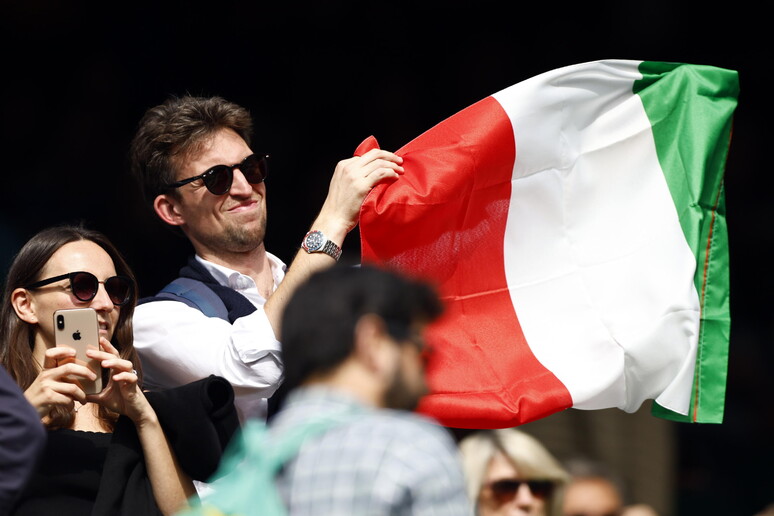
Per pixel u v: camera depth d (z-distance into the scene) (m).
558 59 30.36
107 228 26.67
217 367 13.43
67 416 12.02
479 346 13.31
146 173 15.09
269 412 13.58
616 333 13.53
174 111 14.88
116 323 12.77
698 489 20.88
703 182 14.09
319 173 29.20
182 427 11.89
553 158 13.89
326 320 7.99
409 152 13.62
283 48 30.12
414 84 30.20
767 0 30.62
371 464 7.57
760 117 30.66
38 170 27.78
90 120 28.34
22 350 12.42
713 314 14.04
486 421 12.95
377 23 30.39
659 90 14.32
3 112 28.36
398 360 8.04
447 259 13.44
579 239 13.90
